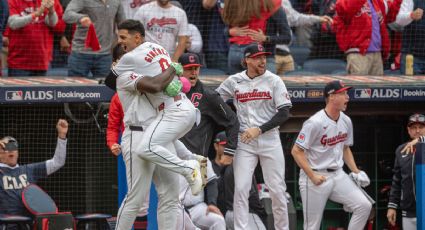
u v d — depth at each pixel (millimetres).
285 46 48406
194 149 37656
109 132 39094
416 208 40281
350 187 39938
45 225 37844
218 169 42000
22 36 45531
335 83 39469
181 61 37438
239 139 39125
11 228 38500
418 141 40938
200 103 37594
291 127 45125
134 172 32469
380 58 48875
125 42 32688
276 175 39156
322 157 39688
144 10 46156
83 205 44875
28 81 43594
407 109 46375
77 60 45531
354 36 48219
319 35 50500
